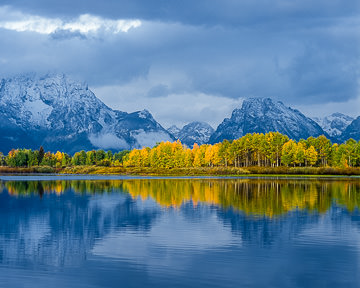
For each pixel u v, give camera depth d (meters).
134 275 28.73
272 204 65.06
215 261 31.84
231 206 62.72
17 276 28.78
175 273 29.12
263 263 31.39
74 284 27.12
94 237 40.44
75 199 74.75
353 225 46.12
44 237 40.62
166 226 45.84
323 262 31.69
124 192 89.19
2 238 40.19
